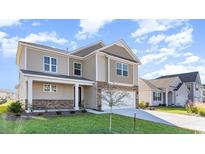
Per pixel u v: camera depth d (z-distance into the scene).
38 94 18.41
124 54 24.64
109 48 22.75
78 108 19.36
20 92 21.41
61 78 18.17
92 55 21.83
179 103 39.34
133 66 24.98
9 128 9.97
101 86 21.31
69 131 10.02
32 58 18.58
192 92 43.25
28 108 15.93
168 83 38.31
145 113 20.94
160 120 17.08
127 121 14.73
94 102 21.06
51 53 20.03
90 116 15.88
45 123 11.73
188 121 17.27
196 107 23.69
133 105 24.45
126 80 23.78
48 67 19.67
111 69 22.28
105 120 14.31
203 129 13.85
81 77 22.28
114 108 22.19
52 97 19.42
